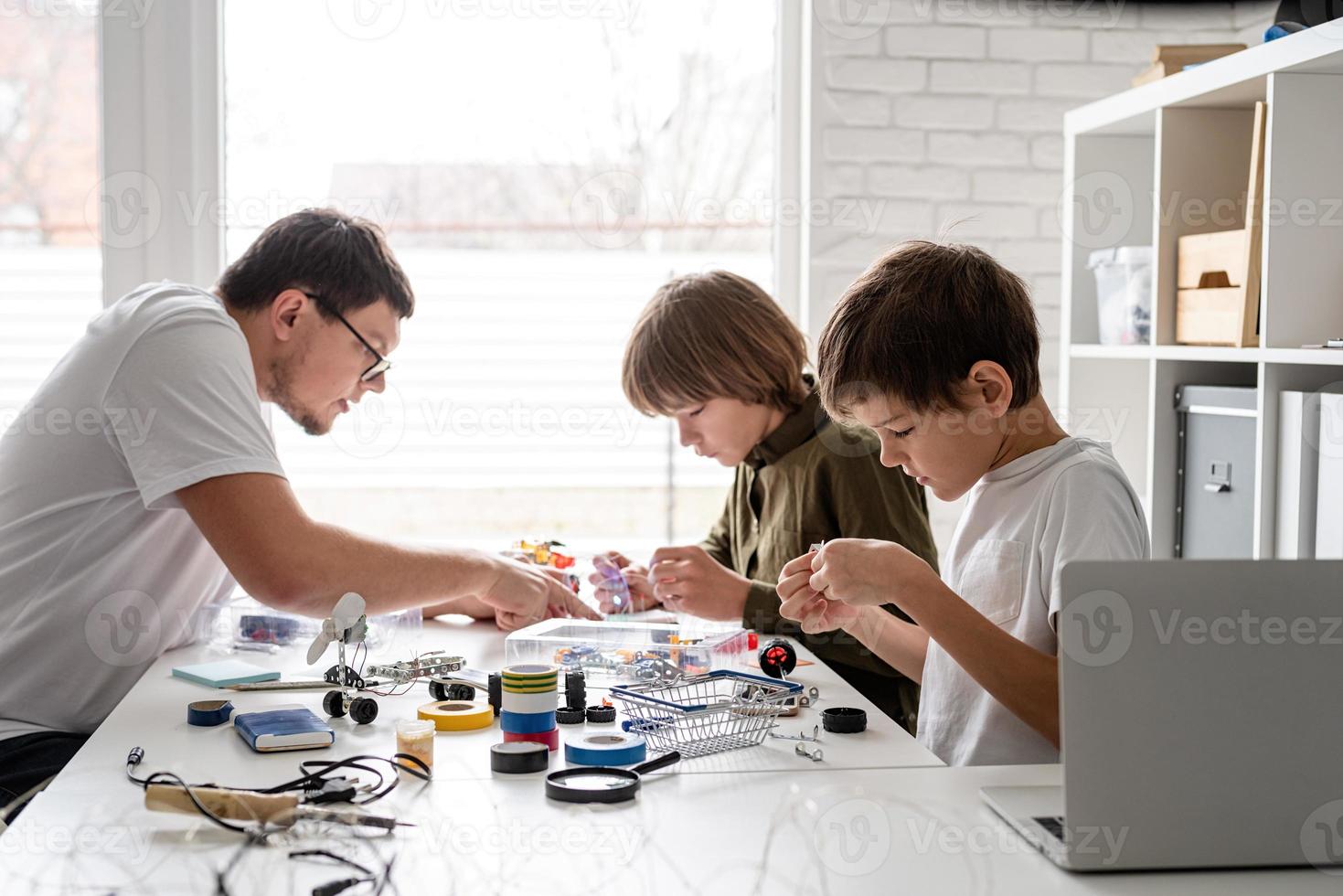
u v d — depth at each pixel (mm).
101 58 2516
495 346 2754
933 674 1412
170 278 2568
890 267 1296
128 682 1493
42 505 1480
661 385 1814
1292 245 1808
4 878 794
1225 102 2104
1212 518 2057
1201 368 2170
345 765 1020
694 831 886
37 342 2582
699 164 2777
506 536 2822
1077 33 2717
